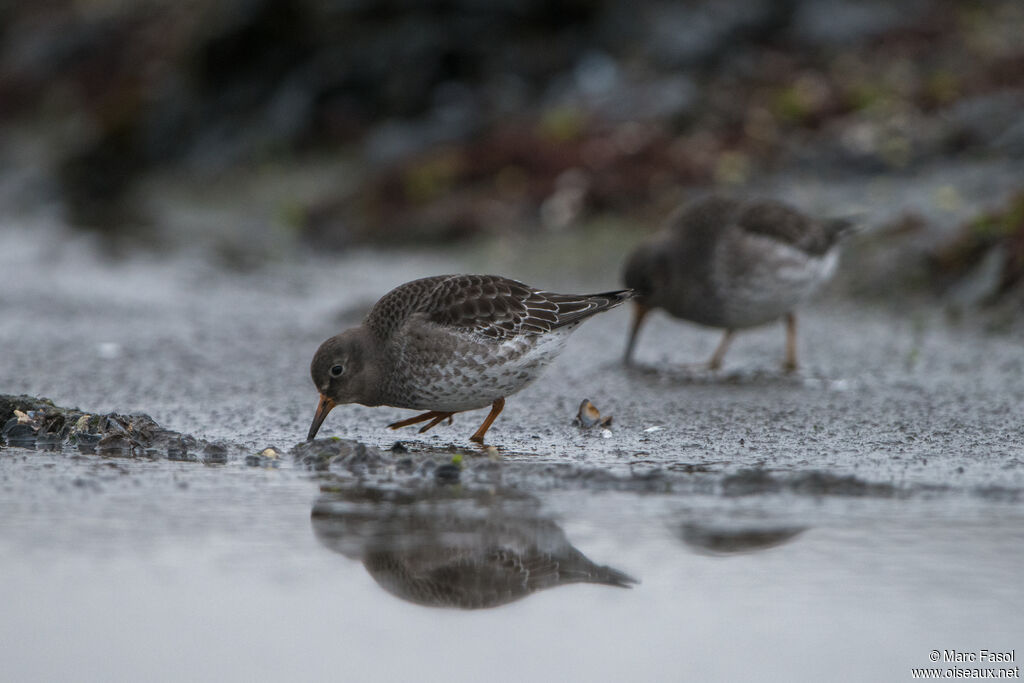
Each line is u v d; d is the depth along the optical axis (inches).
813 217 538.0
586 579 257.1
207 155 1123.9
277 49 1109.1
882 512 296.0
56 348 588.1
